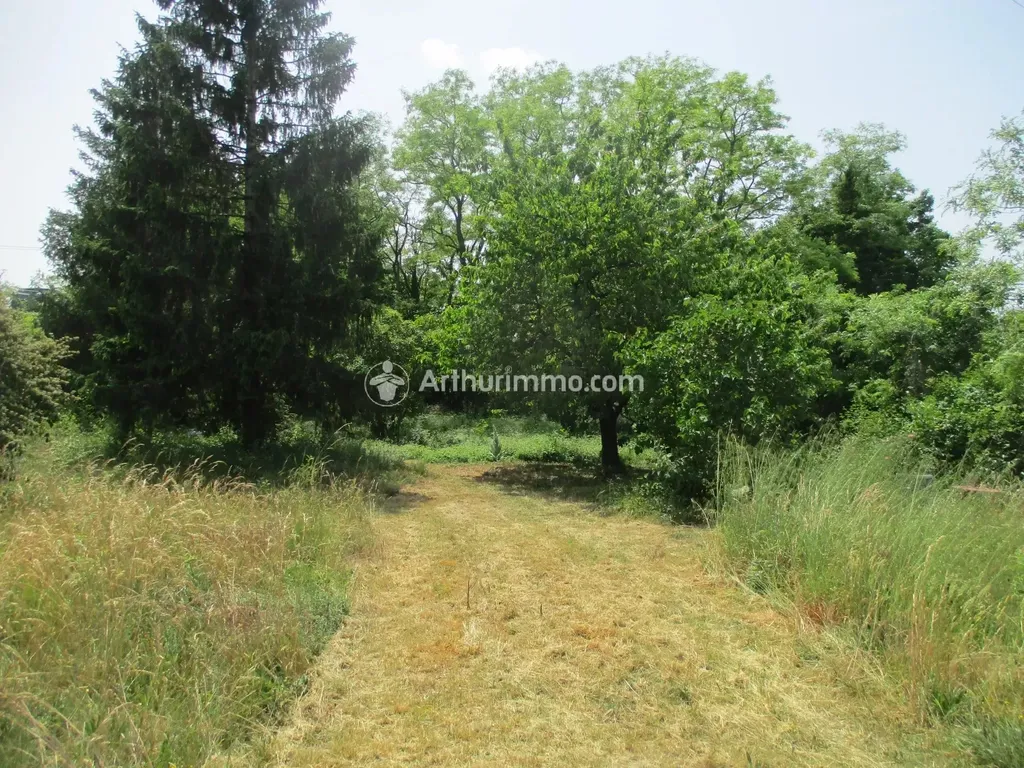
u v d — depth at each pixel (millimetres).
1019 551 4977
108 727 3441
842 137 28328
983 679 4152
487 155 25109
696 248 14047
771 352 10266
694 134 22797
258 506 8062
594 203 13586
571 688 4594
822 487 6887
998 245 9727
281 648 4691
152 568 5059
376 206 17984
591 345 13695
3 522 5723
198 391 12773
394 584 6793
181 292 12023
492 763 3695
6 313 7656
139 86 12156
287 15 12742
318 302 12805
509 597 6418
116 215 11734
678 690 4555
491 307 14195
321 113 13172
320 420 14031
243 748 3727
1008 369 8812
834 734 4008
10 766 3043
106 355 12617
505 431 22203
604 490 12500
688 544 8438
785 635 5441
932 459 7688
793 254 22547
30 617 4109
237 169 13000
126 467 10188
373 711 4258
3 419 7480
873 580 5312
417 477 14422
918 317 13500
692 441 10070
